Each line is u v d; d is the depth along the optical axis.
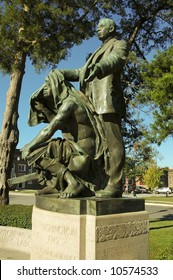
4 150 11.96
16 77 12.12
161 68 10.06
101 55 4.77
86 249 3.80
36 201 4.61
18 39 11.07
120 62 4.32
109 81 4.68
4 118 12.16
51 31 11.05
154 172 54.16
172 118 10.10
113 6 12.74
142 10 13.34
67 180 4.25
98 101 4.70
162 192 53.72
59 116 4.36
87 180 4.57
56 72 4.72
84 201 3.93
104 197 4.34
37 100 4.82
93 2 11.83
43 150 4.52
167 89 9.30
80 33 11.55
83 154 4.38
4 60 11.41
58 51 11.34
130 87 14.03
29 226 8.58
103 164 4.70
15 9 10.57
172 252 4.55
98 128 4.65
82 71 4.89
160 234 10.44
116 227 4.01
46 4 10.97
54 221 4.05
